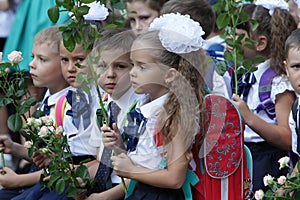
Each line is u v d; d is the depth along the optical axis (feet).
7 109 25.66
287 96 20.31
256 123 19.48
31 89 24.47
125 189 18.16
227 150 17.38
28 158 21.58
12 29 27.66
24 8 27.68
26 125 18.84
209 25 22.45
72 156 19.56
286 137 19.76
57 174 18.52
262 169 20.43
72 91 19.71
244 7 21.76
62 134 18.95
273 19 21.24
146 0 25.66
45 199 19.80
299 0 22.89
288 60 18.74
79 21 17.62
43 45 21.25
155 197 17.47
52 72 21.27
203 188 17.38
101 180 19.21
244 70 19.77
